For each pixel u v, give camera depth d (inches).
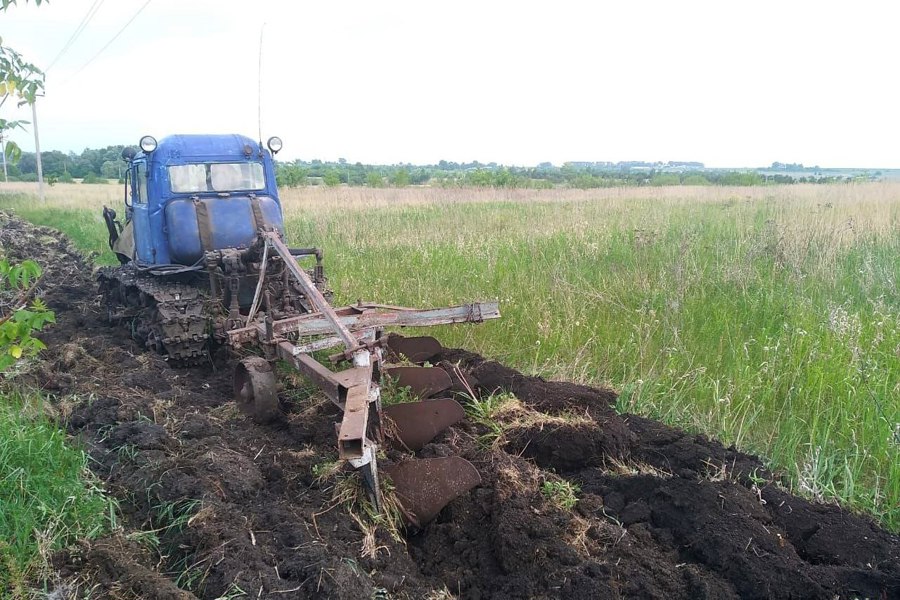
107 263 582.2
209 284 311.0
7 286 437.1
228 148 320.8
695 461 193.2
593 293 343.6
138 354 307.9
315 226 683.4
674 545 159.2
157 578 138.0
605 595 139.3
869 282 356.2
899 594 137.3
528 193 1236.5
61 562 143.6
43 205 1242.6
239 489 175.5
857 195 871.1
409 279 412.5
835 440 208.7
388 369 240.1
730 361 264.5
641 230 483.2
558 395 224.4
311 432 217.8
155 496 171.6
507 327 318.0
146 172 316.5
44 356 299.1
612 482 185.0
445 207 944.9
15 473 164.9
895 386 226.7
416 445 205.2
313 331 238.2
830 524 162.1
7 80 207.2
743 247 449.4
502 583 150.6
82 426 218.5
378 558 156.6
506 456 190.4
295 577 142.3
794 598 139.3
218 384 271.6
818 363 242.8
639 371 268.5
